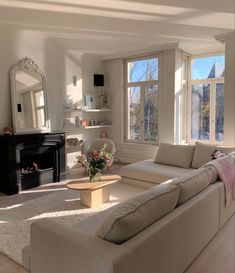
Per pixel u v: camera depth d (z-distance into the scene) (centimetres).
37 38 538
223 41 507
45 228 189
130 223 171
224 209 318
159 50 612
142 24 439
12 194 467
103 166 417
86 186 388
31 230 197
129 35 510
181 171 459
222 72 603
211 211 278
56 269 183
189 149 495
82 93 682
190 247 238
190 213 230
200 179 268
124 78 706
